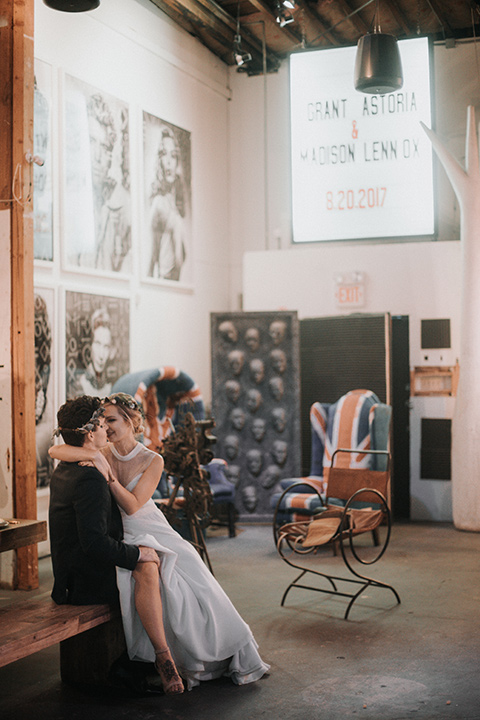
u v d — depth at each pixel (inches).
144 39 313.3
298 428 308.5
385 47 268.5
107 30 289.0
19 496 205.8
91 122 277.9
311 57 347.9
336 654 156.7
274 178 387.2
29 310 208.2
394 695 135.0
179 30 342.6
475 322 284.2
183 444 209.9
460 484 289.6
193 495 210.8
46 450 249.9
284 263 343.3
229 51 379.2
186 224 347.9
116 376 290.8
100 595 136.4
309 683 141.6
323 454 294.2
